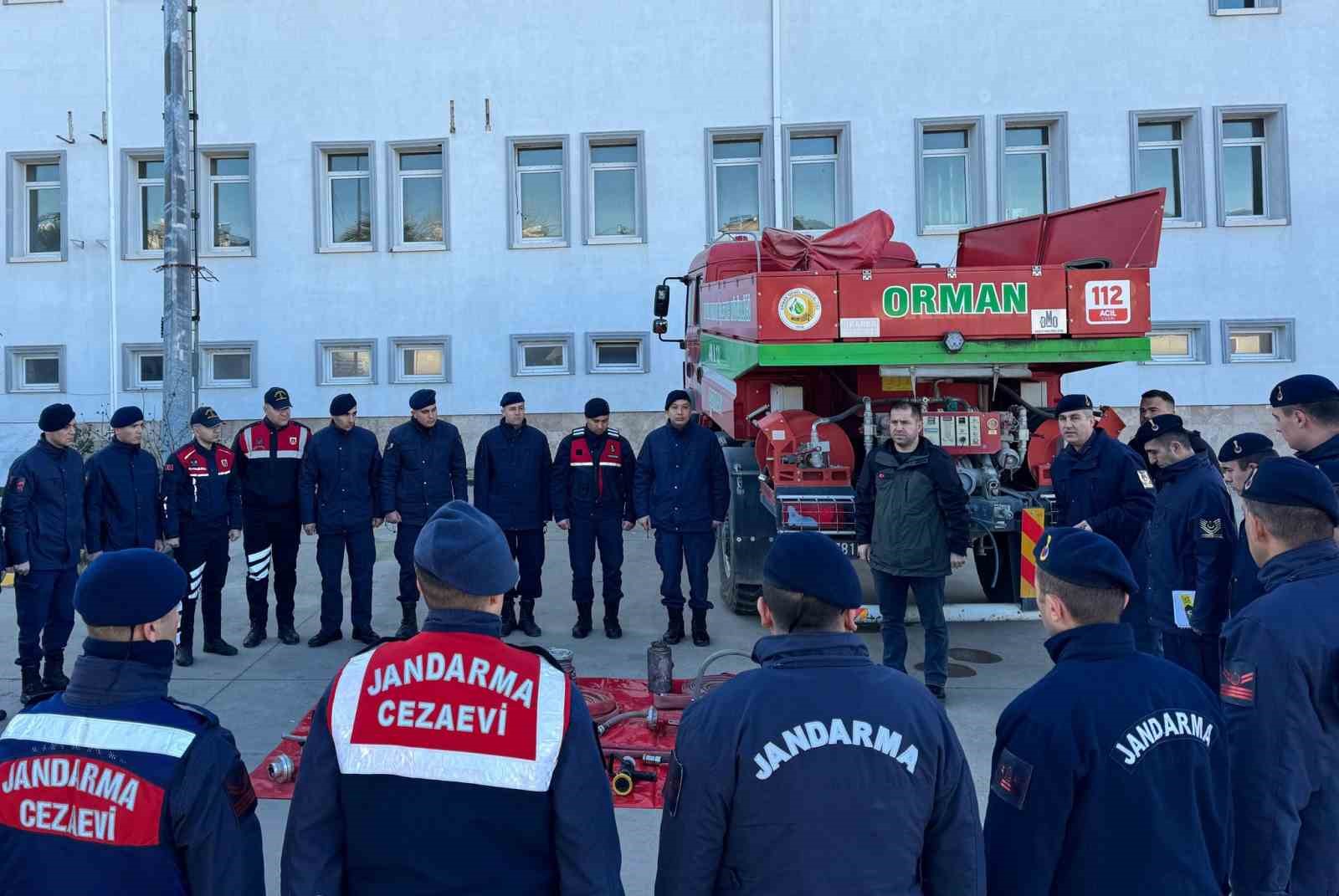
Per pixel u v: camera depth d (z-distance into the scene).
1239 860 2.14
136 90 14.45
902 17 13.80
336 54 14.26
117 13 14.39
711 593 8.40
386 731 1.70
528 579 6.92
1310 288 13.67
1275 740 2.10
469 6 14.15
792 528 5.91
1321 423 3.38
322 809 1.72
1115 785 1.77
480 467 6.83
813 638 1.82
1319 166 13.61
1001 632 6.88
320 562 6.64
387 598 8.13
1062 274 5.58
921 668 5.99
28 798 1.74
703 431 6.67
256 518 6.61
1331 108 13.55
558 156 14.41
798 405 6.64
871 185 13.91
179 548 6.17
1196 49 13.63
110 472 5.81
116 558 1.85
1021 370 5.90
